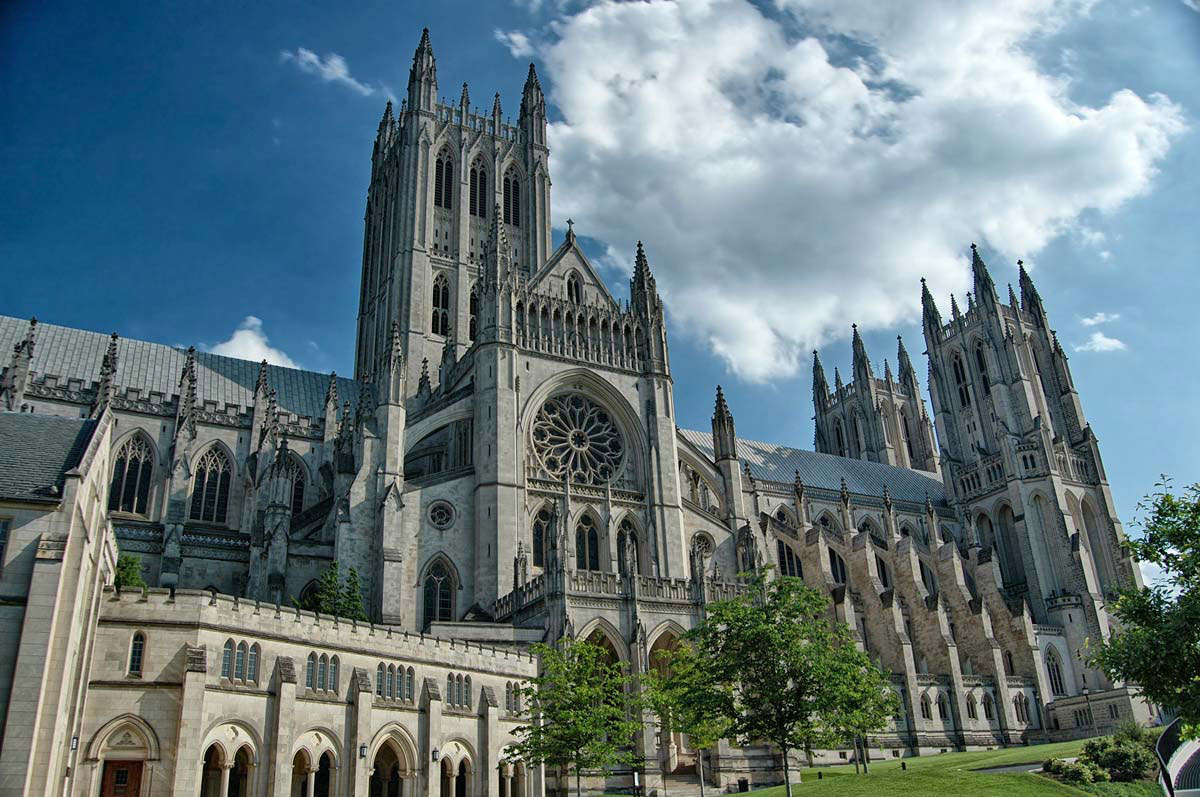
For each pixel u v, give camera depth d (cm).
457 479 10306
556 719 7119
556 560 8812
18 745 4497
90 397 11044
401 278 14988
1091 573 15612
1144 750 7912
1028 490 16462
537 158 16962
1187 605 4872
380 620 9162
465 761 7475
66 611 4812
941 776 7419
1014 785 7081
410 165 15588
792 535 13800
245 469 11450
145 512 10962
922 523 16988
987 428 17875
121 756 5419
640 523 11044
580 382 11419
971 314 18650
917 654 13675
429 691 7138
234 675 5903
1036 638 14250
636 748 8388
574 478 10975
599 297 12338
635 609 8881
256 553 9750
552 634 8562
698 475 12619
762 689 6931
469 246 15750
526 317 11238
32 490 4984
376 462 9969
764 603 7475
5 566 4791
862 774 8131
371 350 16338
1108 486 17112
